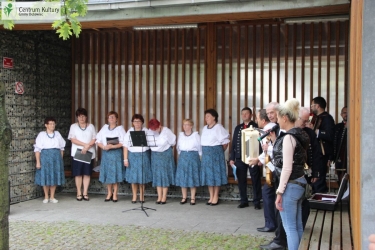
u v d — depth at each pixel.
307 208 4.26
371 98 2.60
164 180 7.46
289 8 5.51
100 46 8.70
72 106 8.88
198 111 8.13
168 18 6.12
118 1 5.96
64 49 8.80
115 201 7.73
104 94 8.70
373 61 2.60
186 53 8.26
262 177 7.53
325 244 3.59
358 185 2.97
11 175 7.42
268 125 4.87
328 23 7.40
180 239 5.18
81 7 4.58
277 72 7.70
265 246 4.68
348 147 5.61
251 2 5.65
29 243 5.02
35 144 7.66
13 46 7.48
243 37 7.92
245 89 7.86
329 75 7.42
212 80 8.00
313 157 4.52
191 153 7.38
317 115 6.03
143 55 8.50
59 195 8.36
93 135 7.99
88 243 5.02
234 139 7.11
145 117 8.46
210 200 7.44
